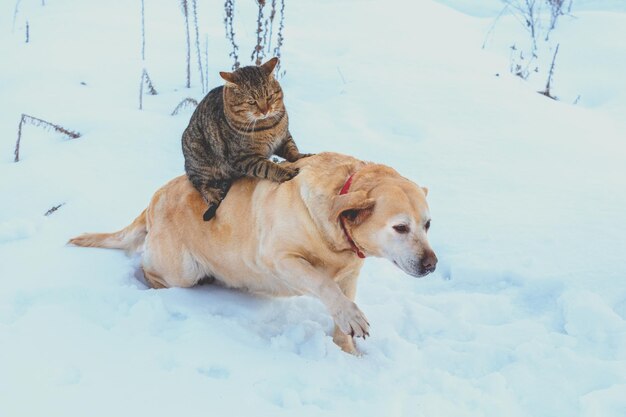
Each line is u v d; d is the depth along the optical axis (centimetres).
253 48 816
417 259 349
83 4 993
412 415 317
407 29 890
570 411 330
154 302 395
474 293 454
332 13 951
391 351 385
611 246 473
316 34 875
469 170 589
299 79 754
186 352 345
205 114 448
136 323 373
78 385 311
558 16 965
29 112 672
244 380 327
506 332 405
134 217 526
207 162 441
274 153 455
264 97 427
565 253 474
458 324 415
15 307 392
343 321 357
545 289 448
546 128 653
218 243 422
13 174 567
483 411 327
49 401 298
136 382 316
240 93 424
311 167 392
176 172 587
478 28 952
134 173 580
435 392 342
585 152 613
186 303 411
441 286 473
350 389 335
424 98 706
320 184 379
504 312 432
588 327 402
